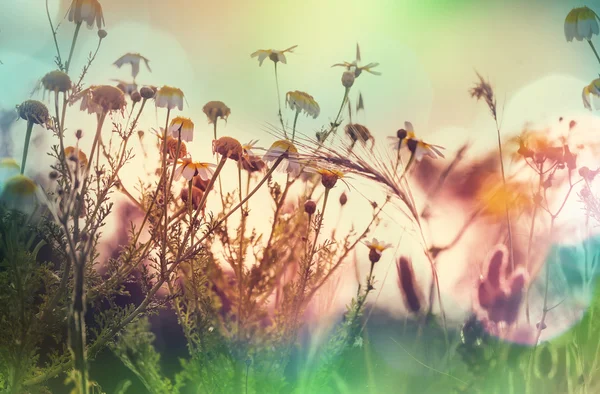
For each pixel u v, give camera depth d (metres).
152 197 0.65
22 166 0.63
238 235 0.66
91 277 0.63
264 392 0.64
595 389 0.64
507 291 0.62
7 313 0.62
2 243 0.61
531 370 0.64
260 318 0.66
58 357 0.64
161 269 0.63
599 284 0.66
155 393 0.65
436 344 0.66
